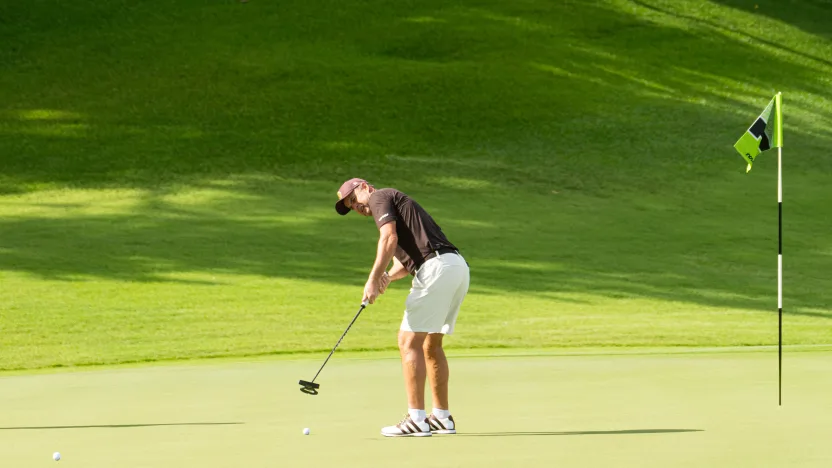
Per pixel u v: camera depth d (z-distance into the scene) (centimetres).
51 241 7894
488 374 3059
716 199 9838
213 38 14088
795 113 12581
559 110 12369
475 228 8644
